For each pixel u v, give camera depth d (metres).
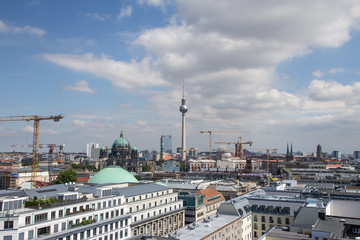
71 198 106.62
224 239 108.06
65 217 96.75
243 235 125.75
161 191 153.38
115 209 117.88
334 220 92.62
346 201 123.44
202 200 171.12
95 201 110.88
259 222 133.75
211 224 111.38
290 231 94.94
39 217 89.94
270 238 87.62
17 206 89.75
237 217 122.56
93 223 105.19
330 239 76.06
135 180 181.38
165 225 146.12
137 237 80.69
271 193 168.38
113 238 114.06
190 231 102.00
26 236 84.69
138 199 136.00
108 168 178.00
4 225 81.12
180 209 156.88
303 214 106.56
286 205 130.88
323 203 123.88
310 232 90.69
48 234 91.00
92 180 170.38
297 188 194.88
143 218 132.25
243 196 152.75
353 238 84.56
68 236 96.00
